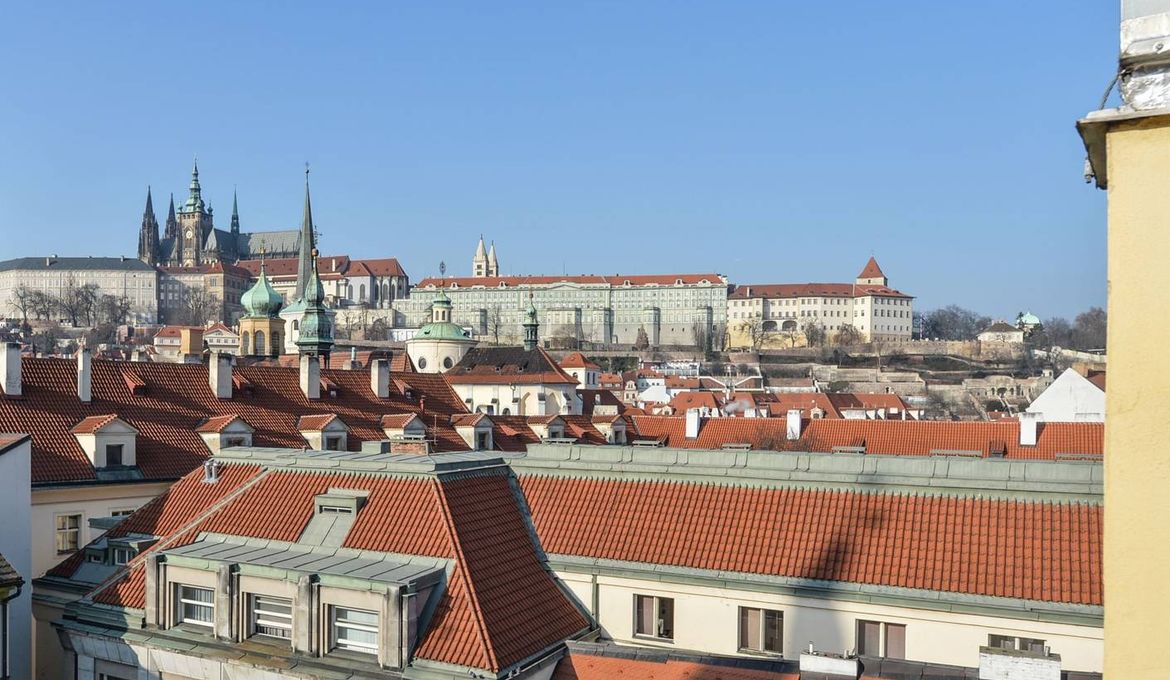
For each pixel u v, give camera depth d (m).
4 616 27.20
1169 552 7.23
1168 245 7.29
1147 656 7.29
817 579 26.66
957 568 25.77
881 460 29.22
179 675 27.91
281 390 65.88
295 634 26.12
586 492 31.95
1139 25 7.46
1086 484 26.25
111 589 30.84
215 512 32.59
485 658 23.92
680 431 94.00
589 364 179.50
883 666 23.86
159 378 59.25
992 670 21.78
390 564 27.28
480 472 32.25
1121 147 7.49
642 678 24.97
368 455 34.00
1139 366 7.39
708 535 29.05
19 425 48.91
